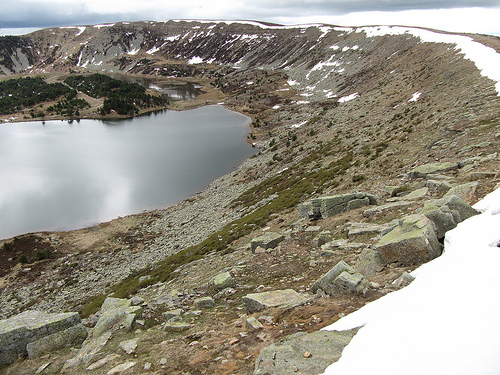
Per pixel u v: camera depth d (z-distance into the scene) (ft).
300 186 122.72
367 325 25.18
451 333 20.51
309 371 22.09
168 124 449.89
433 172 63.87
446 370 17.97
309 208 76.48
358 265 38.68
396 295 28.32
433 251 35.17
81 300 107.14
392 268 36.27
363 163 108.88
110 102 557.33
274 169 202.08
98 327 40.57
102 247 158.20
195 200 204.33
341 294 34.32
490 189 43.98
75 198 218.38
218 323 37.45
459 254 30.12
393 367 19.74
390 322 24.17
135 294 80.69
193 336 34.42
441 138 87.04
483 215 35.94
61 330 38.86
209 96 613.11
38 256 152.35
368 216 58.49
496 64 140.97
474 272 25.91
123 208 203.82
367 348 22.38
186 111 532.32
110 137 391.04
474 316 21.13
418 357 19.67
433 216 38.81
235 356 27.96
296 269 50.31
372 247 41.73
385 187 71.97
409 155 93.81
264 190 160.45
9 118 552.82
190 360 29.25
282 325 31.32
